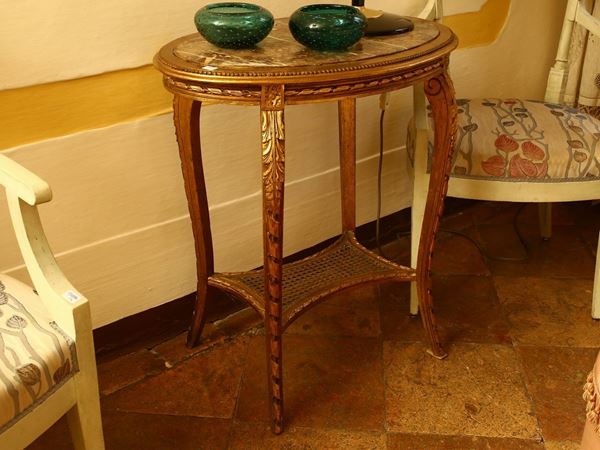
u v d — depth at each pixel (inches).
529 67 87.2
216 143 60.7
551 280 73.2
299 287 58.6
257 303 55.3
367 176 75.8
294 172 68.2
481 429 53.0
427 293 58.7
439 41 48.2
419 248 57.2
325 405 55.7
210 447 52.0
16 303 38.3
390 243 81.3
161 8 53.0
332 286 58.3
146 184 57.7
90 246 56.1
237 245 66.6
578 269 75.3
